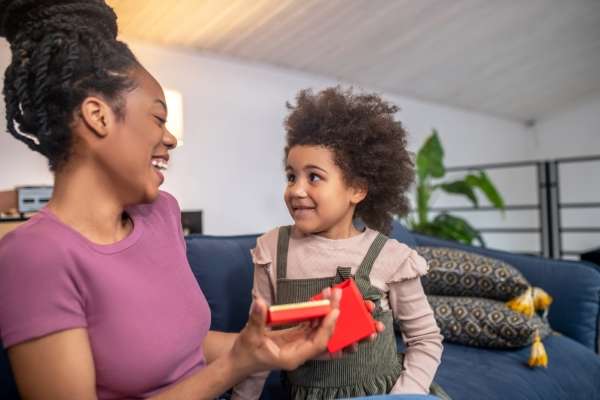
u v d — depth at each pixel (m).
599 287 1.51
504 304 1.44
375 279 0.87
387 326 0.88
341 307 0.60
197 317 0.70
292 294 0.87
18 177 2.22
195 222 2.67
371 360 0.84
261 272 0.95
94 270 0.58
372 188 0.93
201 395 0.56
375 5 2.57
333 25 2.71
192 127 2.78
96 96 0.58
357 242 0.90
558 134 5.31
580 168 5.16
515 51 3.54
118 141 0.59
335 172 0.87
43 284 0.53
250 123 3.04
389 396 0.56
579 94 4.89
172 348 0.64
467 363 1.27
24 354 0.52
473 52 3.42
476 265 1.51
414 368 0.86
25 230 0.56
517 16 3.02
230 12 2.43
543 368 1.26
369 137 0.91
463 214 4.77
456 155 4.62
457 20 2.91
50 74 0.56
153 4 2.24
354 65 3.30
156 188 0.65
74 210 0.61
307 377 0.84
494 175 5.05
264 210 3.11
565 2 2.99
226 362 0.57
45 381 0.53
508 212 5.22
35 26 0.58
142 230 0.69
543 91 4.58
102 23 0.64
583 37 3.52
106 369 0.59
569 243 5.25
